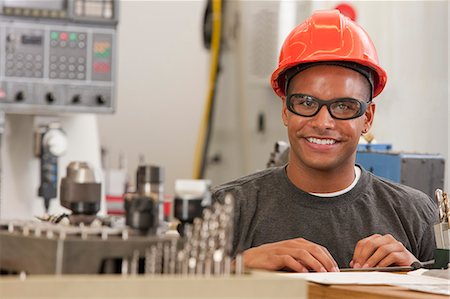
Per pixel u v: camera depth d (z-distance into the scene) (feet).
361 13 14.30
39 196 9.41
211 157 16.42
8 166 9.50
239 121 15.99
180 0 19.16
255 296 3.87
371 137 9.35
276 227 7.34
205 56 19.26
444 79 13.74
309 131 7.11
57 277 3.66
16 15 9.01
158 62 19.03
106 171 14.07
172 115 19.06
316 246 6.31
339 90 7.04
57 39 9.16
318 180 7.34
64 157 9.69
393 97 14.10
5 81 9.01
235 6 15.97
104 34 9.32
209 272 4.12
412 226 7.47
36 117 9.62
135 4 18.92
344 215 7.36
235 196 7.50
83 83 9.26
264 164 15.56
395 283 5.38
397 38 14.11
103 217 5.05
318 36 7.14
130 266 4.22
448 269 6.09
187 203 4.55
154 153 18.90
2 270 4.51
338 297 5.16
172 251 4.24
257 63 15.61
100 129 18.54
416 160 8.68
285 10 15.15
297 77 7.14
